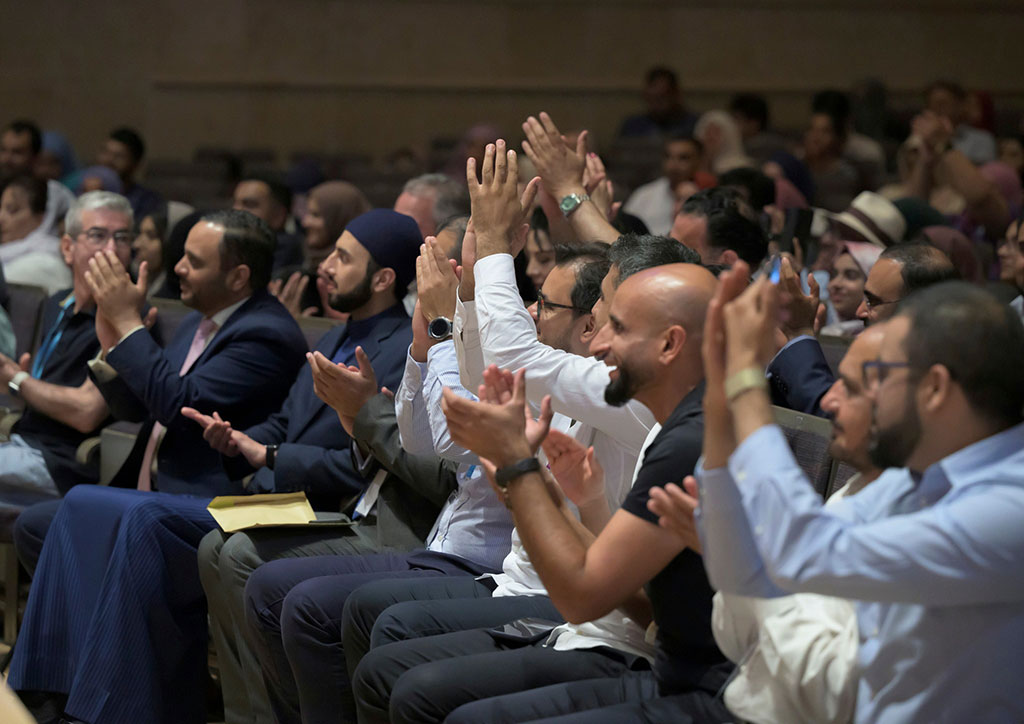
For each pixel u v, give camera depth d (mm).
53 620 6465
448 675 4422
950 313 3275
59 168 16641
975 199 10953
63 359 8188
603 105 22281
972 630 3309
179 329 7727
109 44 22453
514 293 5219
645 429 4859
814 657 3482
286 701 5770
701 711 3893
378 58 22453
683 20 22141
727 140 14492
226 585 6027
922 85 21859
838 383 3615
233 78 22438
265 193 11914
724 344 3395
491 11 22312
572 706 4172
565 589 3957
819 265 9125
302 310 9648
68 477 7883
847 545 3205
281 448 6508
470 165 5328
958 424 3303
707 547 3463
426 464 5918
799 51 22016
